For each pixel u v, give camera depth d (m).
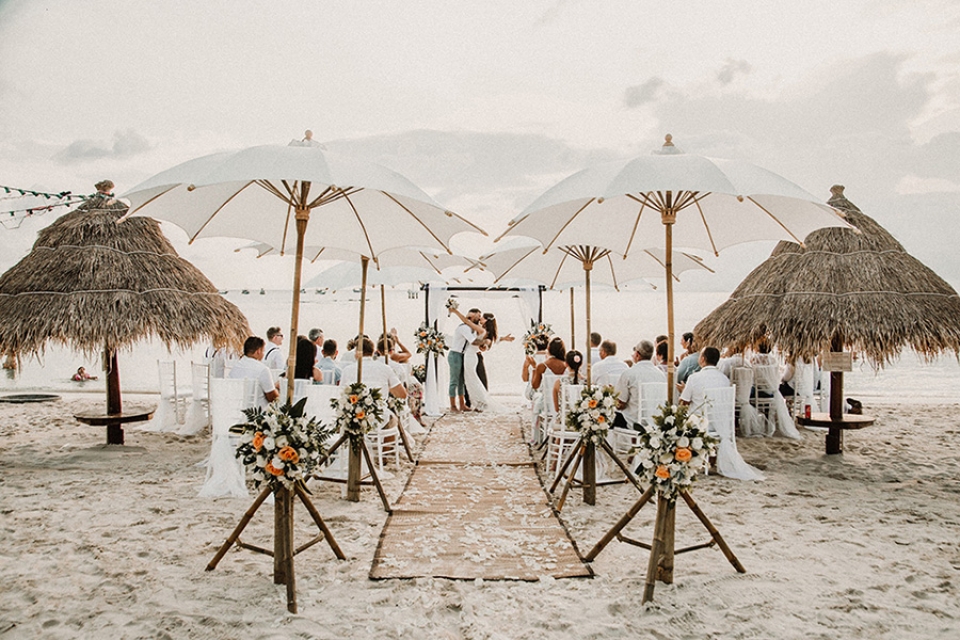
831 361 7.14
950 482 6.34
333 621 3.25
